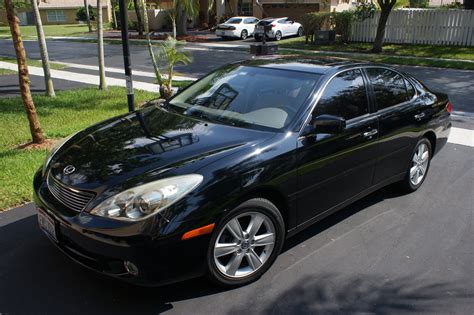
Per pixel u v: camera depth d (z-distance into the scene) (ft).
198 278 11.19
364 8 71.61
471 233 13.92
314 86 12.67
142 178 9.78
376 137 13.99
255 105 12.76
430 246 13.08
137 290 10.69
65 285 10.84
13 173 17.33
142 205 9.27
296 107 12.21
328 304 10.40
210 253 10.03
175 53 33.19
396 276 11.55
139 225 9.18
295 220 11.97
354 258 12.35
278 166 10.95
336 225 14.26
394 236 13.62
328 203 12.89
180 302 10.29
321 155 12.06
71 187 10.16
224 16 113.91
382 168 14.78
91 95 33.91
